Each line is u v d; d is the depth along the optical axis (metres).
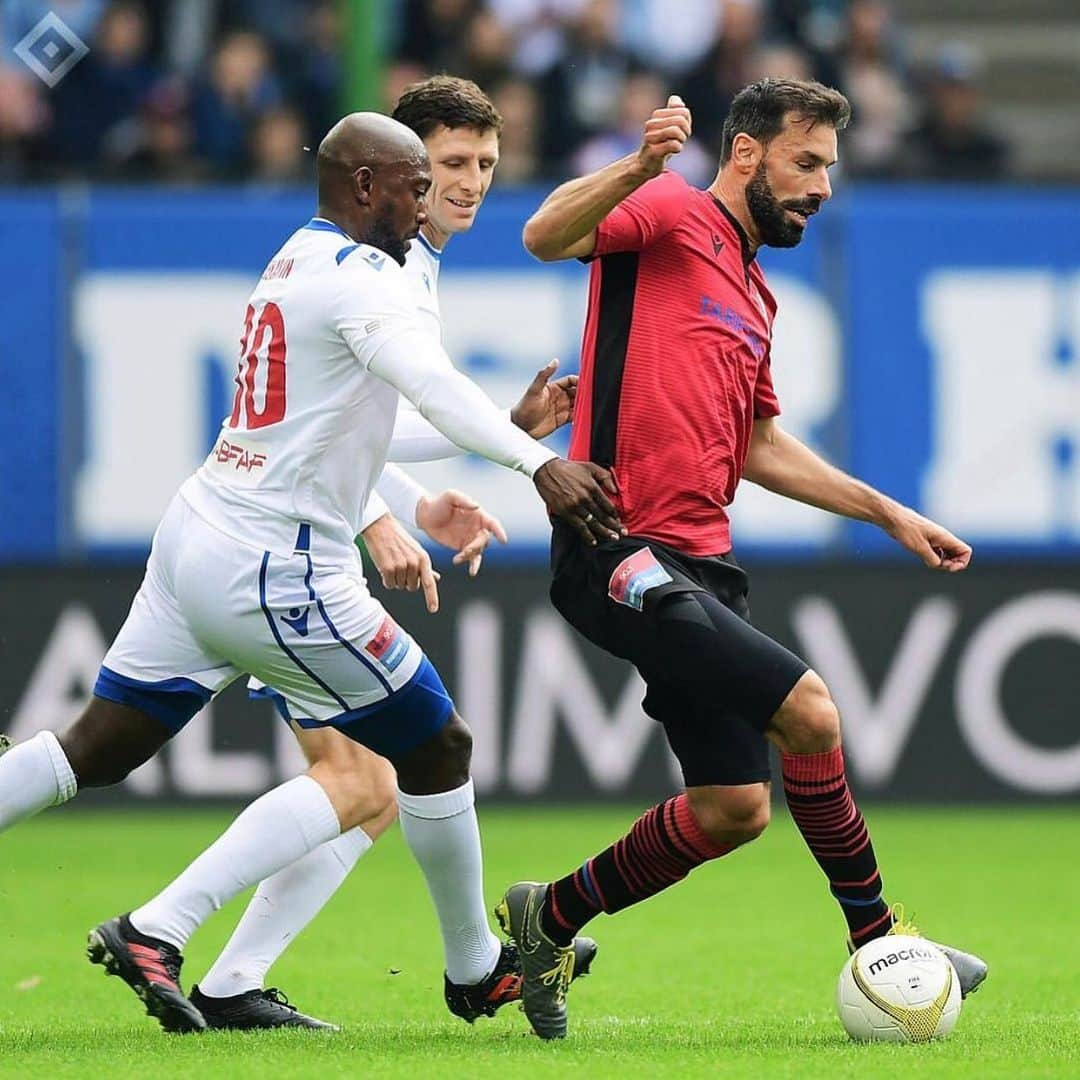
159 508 43.25
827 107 19.33
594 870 18.98
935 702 43.78
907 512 20.84
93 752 18.80
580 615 18.97
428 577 20.39
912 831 41.06
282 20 50.47
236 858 19.23
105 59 48.22
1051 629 43.91
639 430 18.92
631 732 43.22
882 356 43.72
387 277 17.97
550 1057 17.42
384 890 33.69
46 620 42.81
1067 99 61.84
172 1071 16.53
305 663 18.44
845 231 43.66
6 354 43.03
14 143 47.84
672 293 19.08
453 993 19.81
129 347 43.16
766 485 20.97
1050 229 43.97
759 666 18.08
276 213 43.38
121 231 43.19
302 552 18.23
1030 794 43.88
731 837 19.12
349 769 19.84
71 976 24.38
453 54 49.38
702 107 48.75
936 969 18.55
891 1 62.56
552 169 48.25
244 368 18.47
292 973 24.62
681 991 23.14
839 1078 16.11
